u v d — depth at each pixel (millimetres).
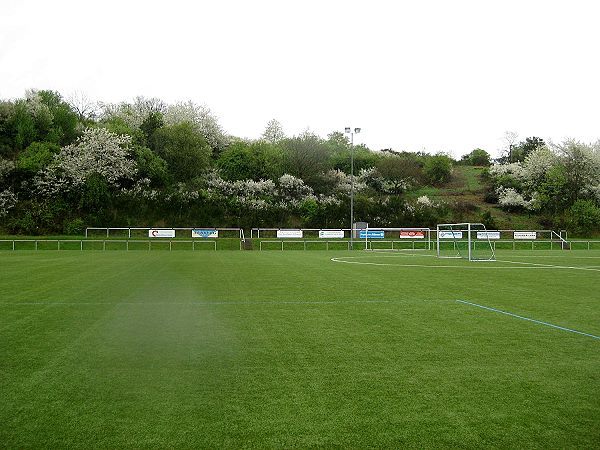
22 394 4801
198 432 3941
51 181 45531
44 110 52625
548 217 55031
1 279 14898
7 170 45188
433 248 41625
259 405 4531
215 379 5293
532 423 4152
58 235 41938
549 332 7762
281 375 5449
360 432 3953
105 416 4258
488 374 5523
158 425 4070
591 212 52594
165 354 6336
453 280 15508
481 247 43594
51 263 21406
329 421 4168
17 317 8828
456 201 57625
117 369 5660
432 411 4402
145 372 5543
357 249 40969
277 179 55688
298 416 4273
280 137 75875
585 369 5734
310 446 3701
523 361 6062
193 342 7004
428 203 55188
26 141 49844
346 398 4719
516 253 34500
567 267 21109
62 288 12781
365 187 59156
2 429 3986
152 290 12500
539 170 59781
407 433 3938
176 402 4598
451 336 7457
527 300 11219
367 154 68875
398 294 12125
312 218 48656
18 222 42094
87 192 45188
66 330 7750
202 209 47312
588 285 14266
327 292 12391
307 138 60062
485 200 60344
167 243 39156
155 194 47594
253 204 48969
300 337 7359
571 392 4922
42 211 43625
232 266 20391
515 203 56594
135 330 7789
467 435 3908
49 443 3740
